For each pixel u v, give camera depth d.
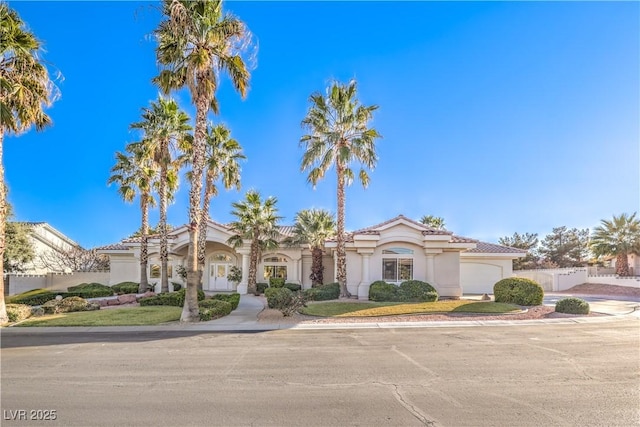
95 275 38.09
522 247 58.53
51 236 47.28
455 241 25.33
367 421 5.77
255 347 11.22
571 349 10.87
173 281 34.44
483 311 18.34
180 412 6.15
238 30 16.89
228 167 28.33
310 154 24.41
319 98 24.70
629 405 6.44
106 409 6.29
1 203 16.52
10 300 24.92
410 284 22.75
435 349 10.90
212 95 17.31
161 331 14.11
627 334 13.36
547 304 24.14
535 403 6.53
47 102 17.66
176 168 29.36
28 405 6.48
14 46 15.79
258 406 6.41
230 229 31.97
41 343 12.01
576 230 59.09
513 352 10.49
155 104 27.44
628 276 41.44
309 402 6.59
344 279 24.64
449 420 5.80
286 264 34.47
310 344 11.66
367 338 12.64
